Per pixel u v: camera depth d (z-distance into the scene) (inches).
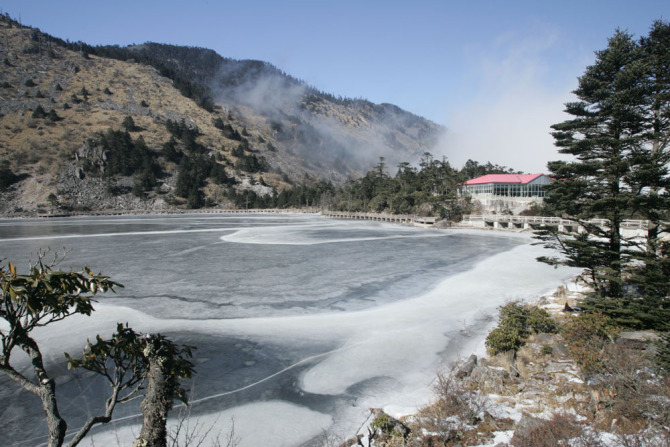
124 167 5895.7
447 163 4756.4
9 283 157.6
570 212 913.5
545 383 493.0
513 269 1316.4
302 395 516.1
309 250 1760.6
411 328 763.4
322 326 778.8
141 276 1215.6
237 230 2760.8
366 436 392.5
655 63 822.5
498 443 350.3
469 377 526.9
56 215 4530.0
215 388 535.8
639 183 805.2
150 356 182.7
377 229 2886.3
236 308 896.9
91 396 512.4
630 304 665.0
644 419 367.6
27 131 6067.9
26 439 425.7
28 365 605.3
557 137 922.7
